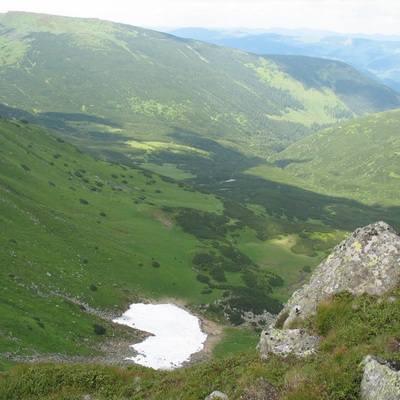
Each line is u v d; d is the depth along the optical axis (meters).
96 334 76.50
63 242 106.19
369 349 18.66
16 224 101.19
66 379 28.33
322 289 25.14
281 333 22.98
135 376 28.70
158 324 91.12
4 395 27.38
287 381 18.56
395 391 15.16
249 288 121.19
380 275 23.83
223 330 96.88
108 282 100.62
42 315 72.25
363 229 26.69
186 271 122.56
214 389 20.73
